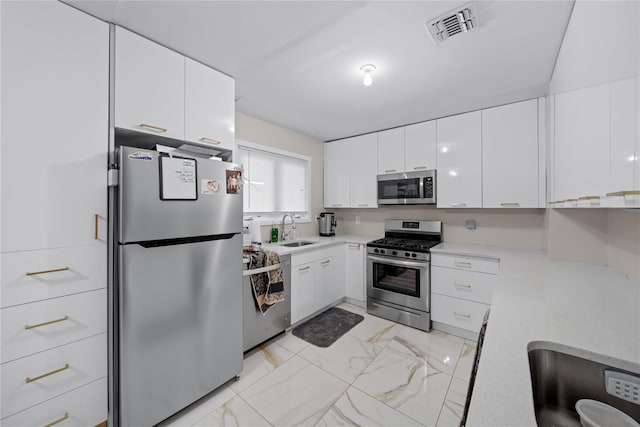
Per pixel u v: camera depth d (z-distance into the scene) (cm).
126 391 131
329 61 175
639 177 67
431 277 260
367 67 181
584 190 110
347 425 145
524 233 265
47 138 116
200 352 159
